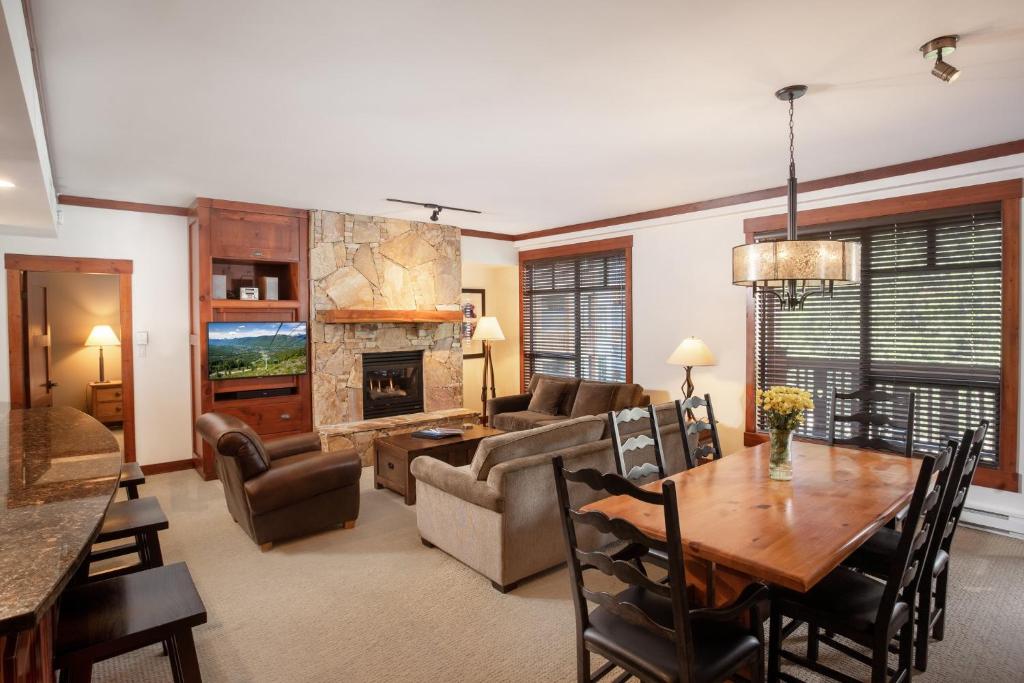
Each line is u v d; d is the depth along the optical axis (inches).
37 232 183.9
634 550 99.2
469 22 85.9
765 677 90.8
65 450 84.9
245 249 213.9
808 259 96.7
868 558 99.0
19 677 44.2
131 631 57.9
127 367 209.0
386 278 249.0
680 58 98.5
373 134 136.9
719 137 141.3
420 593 120.1
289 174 173.3
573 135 138.8
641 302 239.6
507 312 321.1
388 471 189.5
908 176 164.6
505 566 119.0
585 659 75.7
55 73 101.6
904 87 111.5
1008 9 82.7
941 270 161.6
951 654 97.3
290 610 113.0
